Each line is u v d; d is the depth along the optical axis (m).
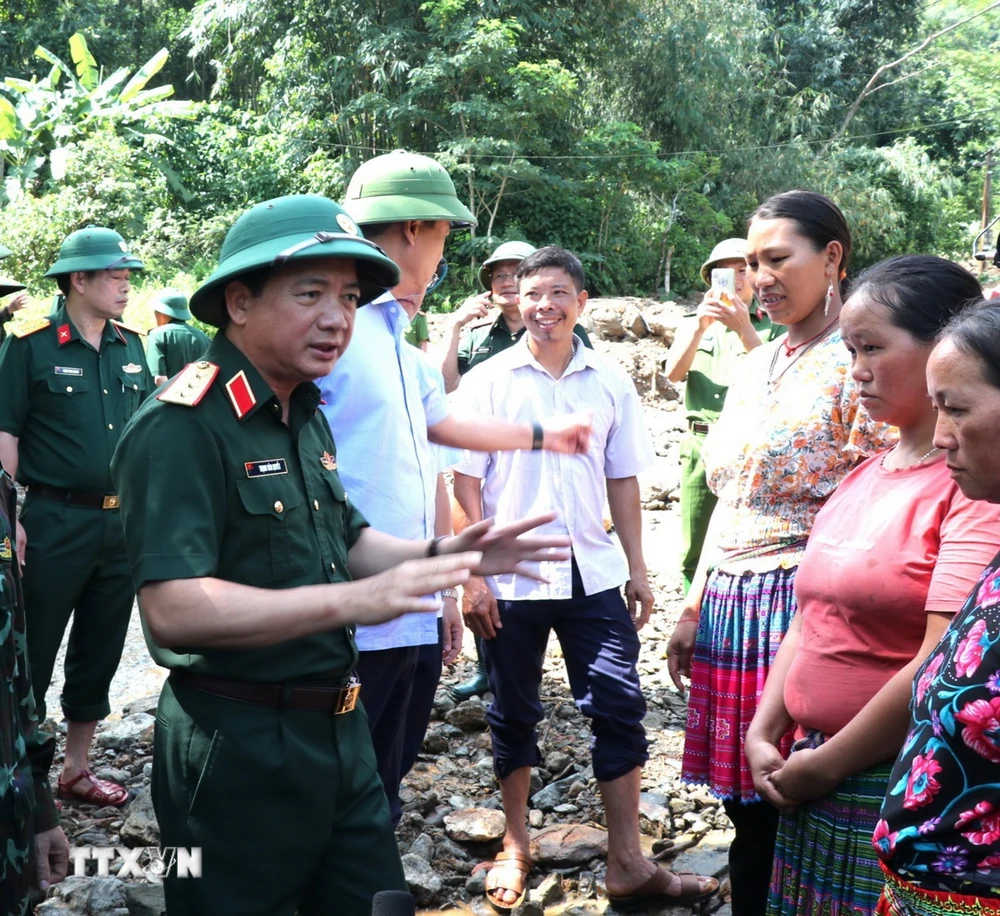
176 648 1.95
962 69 37.75
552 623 3.33
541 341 3.46
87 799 3.85
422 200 2.96
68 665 3.96
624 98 26.44
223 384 2.09
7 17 29.73
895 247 29.64
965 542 1.93
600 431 3.48
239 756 2.06
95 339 4.24
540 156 22.48
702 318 5.37
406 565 1.87
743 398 2.74
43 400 4.07
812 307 2.64
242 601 1.89
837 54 33.16
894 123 34.41
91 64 22.75
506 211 22.94
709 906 3.23
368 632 2.73
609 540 3.42
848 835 2.13
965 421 1.64
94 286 4.18
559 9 23.86
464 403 3.55
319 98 24.00
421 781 3.88
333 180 22.98
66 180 20.14
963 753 1.59
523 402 3.49
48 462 4.02
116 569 4.02
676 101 25.84
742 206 26.91
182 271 20.50
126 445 2.04
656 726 4.48
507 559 2.26
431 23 22.17
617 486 3.66
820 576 2.21
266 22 24.31
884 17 34.28
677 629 2.92
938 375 1.68
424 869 3.27
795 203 2.63
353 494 2.73
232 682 2.09
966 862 1.60
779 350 2.73
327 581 2.17
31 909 2.34
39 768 2.27
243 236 2.08
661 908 3.21
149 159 22.58
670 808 3.75
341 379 2.71
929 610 1.94
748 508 2.67
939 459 2.11
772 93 29.55
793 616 2.54
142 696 5.02
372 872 2.20
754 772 2.32
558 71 22.55
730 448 2.71
